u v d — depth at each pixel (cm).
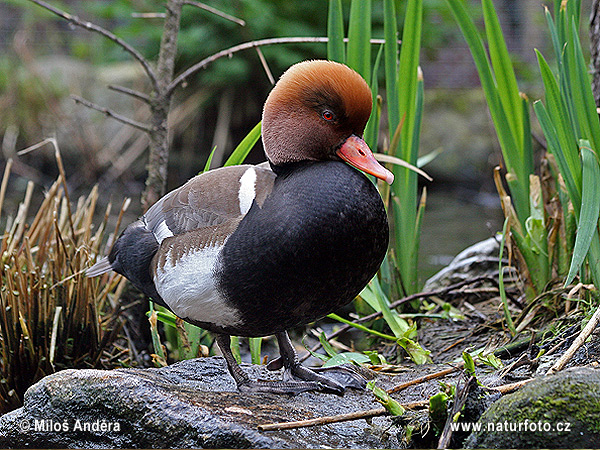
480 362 548
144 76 1850
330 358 609
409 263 713
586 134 573
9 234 711
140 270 529
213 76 1614
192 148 1777
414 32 674
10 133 1798
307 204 459
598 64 706
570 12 600
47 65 1911
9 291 621
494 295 736
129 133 1814
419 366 588
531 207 659
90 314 661
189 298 485
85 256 694
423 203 719
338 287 471
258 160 1727
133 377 473
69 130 1803
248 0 1519
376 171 482
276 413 474
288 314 479
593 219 520
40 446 479
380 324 721
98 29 716
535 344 554
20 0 1892
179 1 765
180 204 517
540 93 1709
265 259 456
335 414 482
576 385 403
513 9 1841
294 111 490
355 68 681
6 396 625
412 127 695
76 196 1675
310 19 1655
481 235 1229
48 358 631
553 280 625
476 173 1734
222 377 560
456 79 1920
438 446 412
